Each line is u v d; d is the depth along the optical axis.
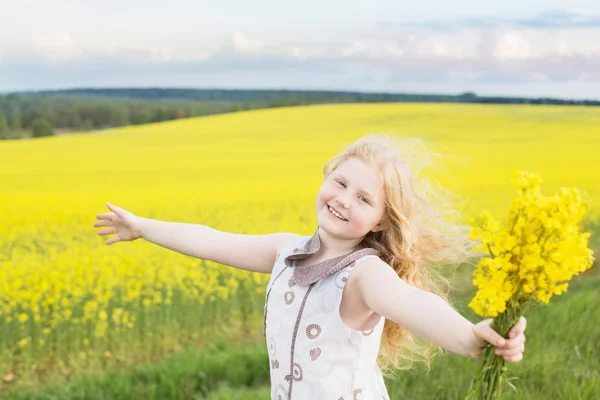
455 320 1.66
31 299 5.74
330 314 1.92
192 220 9.66
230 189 13.34
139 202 11.35
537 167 16.89
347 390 1.93
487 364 1.60
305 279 1.99
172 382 4.49
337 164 2.11
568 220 1.44
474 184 13.92
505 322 1.55
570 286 7.10
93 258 6.92
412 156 2.19
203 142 22.47
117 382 4.65
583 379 3.73
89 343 5.58
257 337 6.14
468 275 7.46
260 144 22.06
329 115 29.75
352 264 1.94
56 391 4.71
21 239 8.35
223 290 6.34
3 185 13.60
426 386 3.90
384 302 1.81
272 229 8.84
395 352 2.44
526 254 1.48
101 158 18.45
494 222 1.53
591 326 4.80
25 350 5.24
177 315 6.09
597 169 16.58
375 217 2.00
